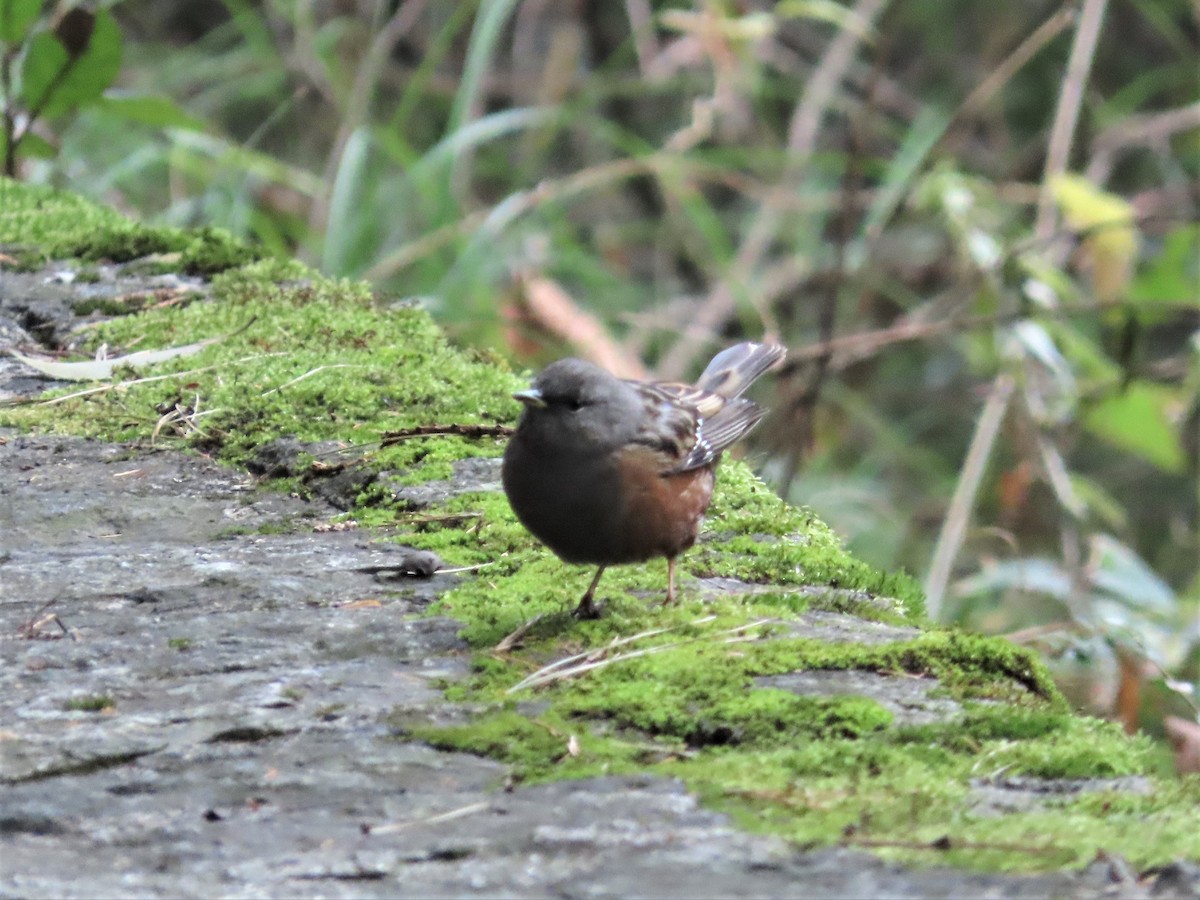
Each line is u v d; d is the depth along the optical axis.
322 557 7.70
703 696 6.09
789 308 19.59
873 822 5.03
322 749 5.65
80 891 4.61
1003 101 22.19
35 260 12.38
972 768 5.54
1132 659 11.56
